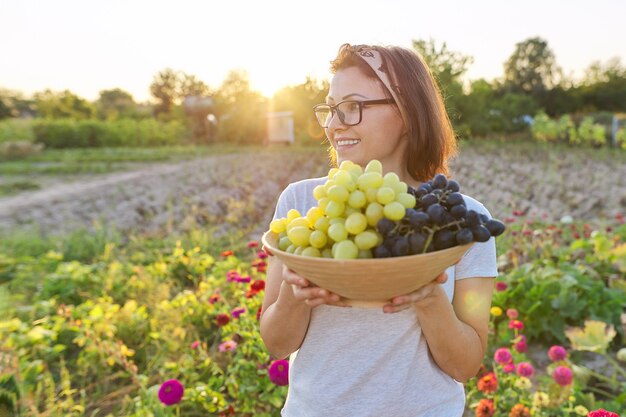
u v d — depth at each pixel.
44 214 10.62
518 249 5.68
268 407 3.07
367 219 0.96
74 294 5.30
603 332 3.39
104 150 30.98
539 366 3.88
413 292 0.99
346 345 1.31
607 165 17.06
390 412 1.30
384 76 1.29
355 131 1.33
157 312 4.28
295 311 1.28
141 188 14.15
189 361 3.42
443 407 1.35
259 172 17.36
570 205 9.88
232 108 41.31
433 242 0.95
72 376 3.66
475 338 1.32
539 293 4.30
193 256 6.01
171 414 2.80
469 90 28.20
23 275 5.91
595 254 5.48
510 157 20.14
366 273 0.87
